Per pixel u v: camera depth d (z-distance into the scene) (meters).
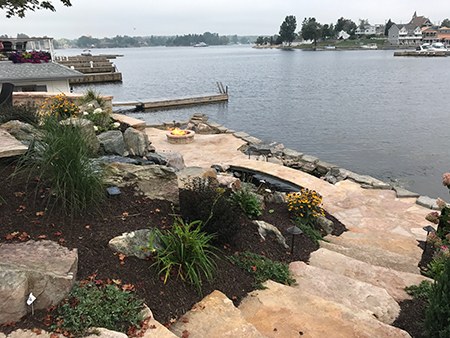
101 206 4.94
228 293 4.31
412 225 9.02
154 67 103.31
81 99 12.77
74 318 3.08
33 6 11.13
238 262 5.02
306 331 3.71
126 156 8.52
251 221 6.62
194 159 14.31
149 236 4.60
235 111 34.59
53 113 8.68
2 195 4.44
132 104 34.53
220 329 3.50
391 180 16.34
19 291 2.94
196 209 5.41
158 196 5.70
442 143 22.25
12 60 21.55
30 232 3.96
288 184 11.73
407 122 28.38
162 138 17.81
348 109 34.59
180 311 3.73
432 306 3.76
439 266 5.84
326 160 19.55
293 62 117.19
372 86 52.34
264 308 4.12
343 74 72.25
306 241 6.99
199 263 4.31
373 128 26.69
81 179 4.64
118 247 4.15
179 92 48.81
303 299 4.34
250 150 16.34
